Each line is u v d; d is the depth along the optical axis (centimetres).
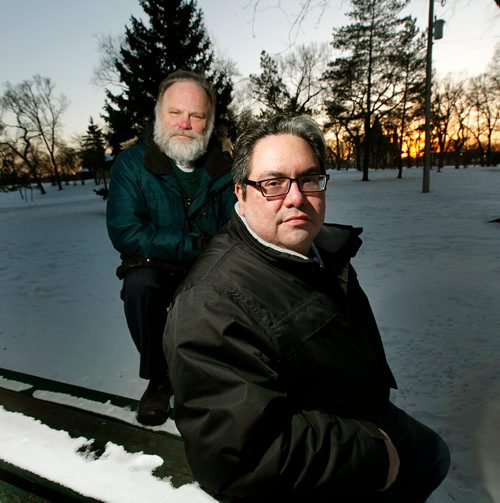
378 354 117
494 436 200
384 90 2788
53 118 4478
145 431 112
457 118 4741
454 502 164
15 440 108
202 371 74
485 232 740
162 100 167
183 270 161
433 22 1495
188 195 172
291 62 2842
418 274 498
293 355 85
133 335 155
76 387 146
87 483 92
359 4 2436
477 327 326
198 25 1499
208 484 75
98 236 1038
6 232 1264
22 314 427
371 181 2744
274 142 92
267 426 72
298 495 76
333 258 117
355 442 83
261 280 89
